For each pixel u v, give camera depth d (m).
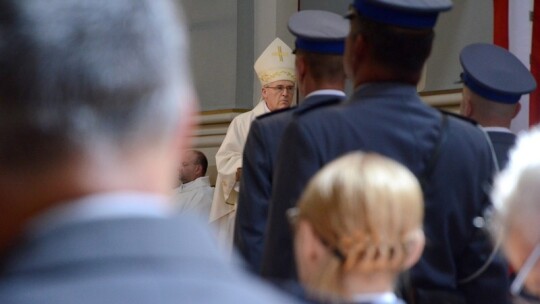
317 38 9.31
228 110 26.30
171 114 2.62
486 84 10.25
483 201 8.08
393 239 5.65
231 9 26.52
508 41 17.97
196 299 2.32
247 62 26.30
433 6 7.96
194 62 26.84
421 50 8.03
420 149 7.87
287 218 7.76
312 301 5.45
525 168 5.52
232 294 2.35
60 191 2.49
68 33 2.49
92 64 2.50
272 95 18.58
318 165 7.73
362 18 8.07
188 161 22.98
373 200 5.61
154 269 2.34
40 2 2.49
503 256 7.96
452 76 20.95
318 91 9.44
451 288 8.00
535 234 5.46
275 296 2.42
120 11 2.55
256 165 9.91
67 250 2.33
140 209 2.44
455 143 7.98
